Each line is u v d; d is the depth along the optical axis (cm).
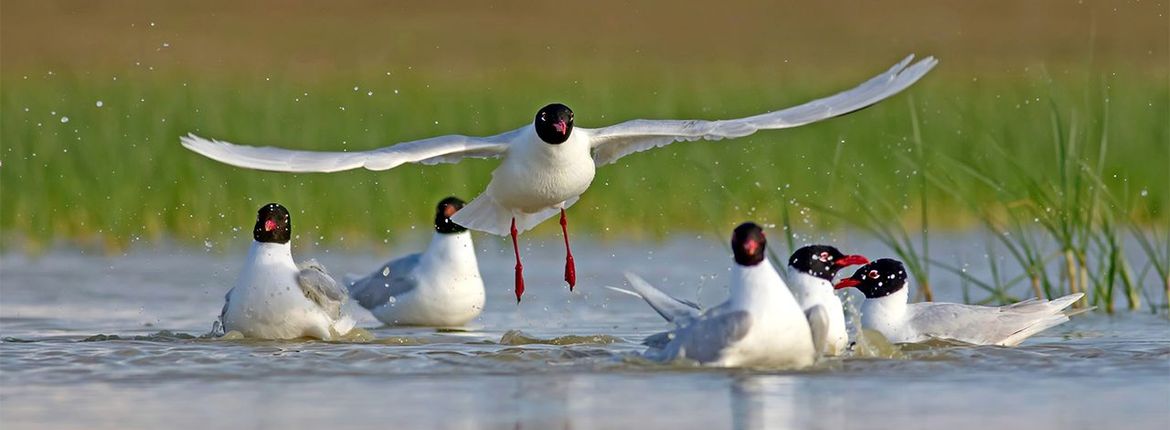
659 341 1066
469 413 867
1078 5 4844
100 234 2014
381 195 2136
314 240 1998
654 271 1714
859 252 1798
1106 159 2273
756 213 2061
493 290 1579
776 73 3947
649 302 1089
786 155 2336
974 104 2823
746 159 2319
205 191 2116
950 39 4550
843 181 2156
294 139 2477
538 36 4656
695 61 4312
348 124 2691
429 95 3253
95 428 828
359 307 1477
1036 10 4853
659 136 1131
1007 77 3600
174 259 1830
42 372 1002
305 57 4181
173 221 2052
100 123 2588
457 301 1345
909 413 867
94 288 1584
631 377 980
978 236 1917
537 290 1573
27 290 1565
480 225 1184
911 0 5131
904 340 1159
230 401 903
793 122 1062
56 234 2016
